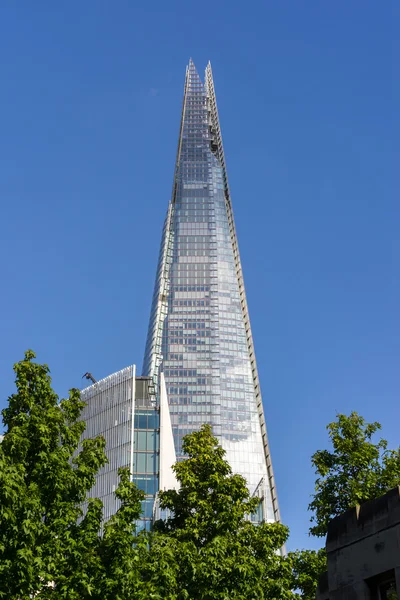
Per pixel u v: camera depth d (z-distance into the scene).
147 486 101.81
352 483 47.12
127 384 113.38
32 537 34.53
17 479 35.09
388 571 28.34
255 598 40.09
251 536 44.69
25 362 40.66
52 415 39.03
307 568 46.91
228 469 47.09
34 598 35.66
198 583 39.53
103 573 36.06
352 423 51.22
